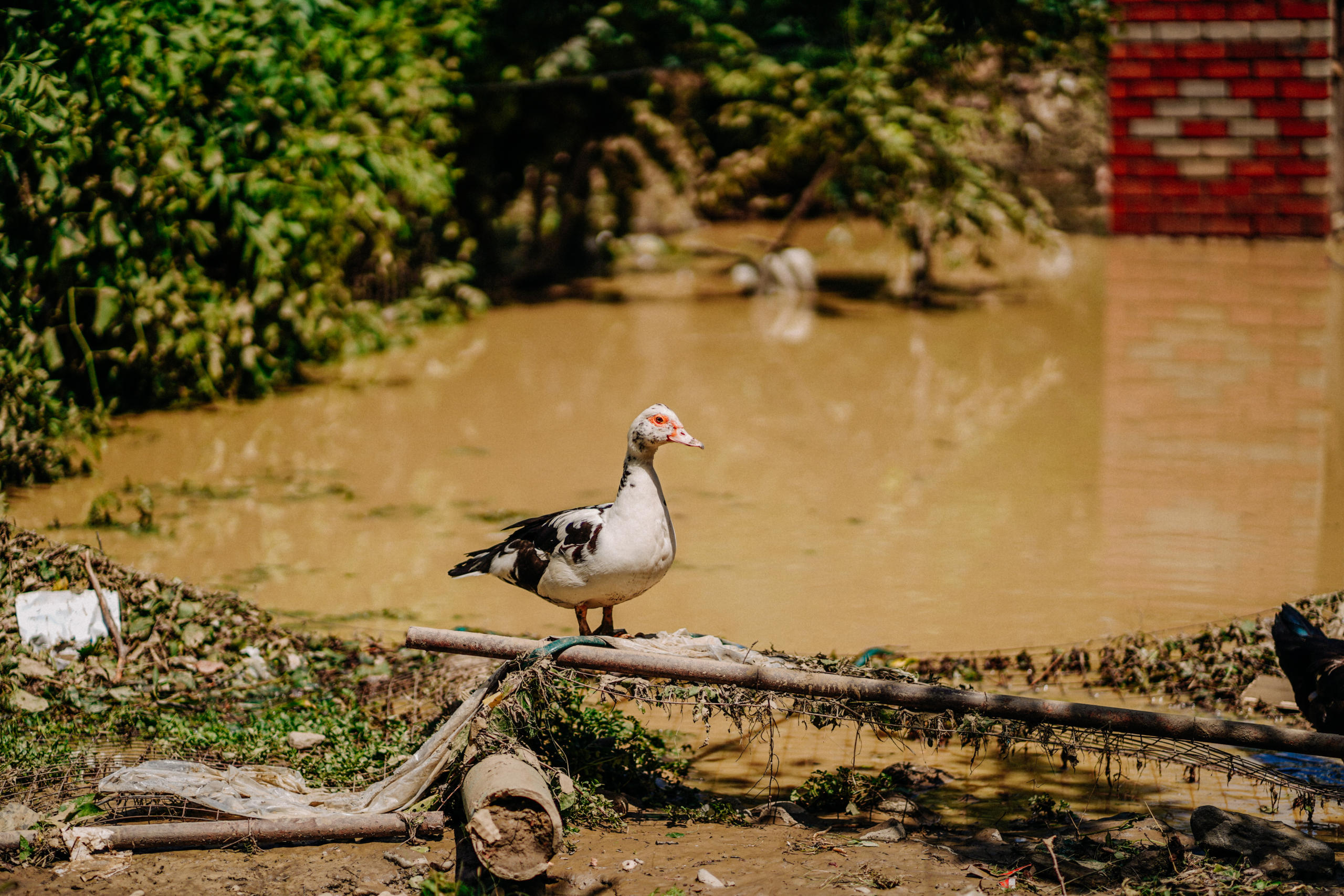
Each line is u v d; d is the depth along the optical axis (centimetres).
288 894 476
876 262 2078
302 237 1330
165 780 545
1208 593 852
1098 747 535
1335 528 973
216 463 1152
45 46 1106
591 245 2059
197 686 711
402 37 1567
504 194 1953
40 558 779
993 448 1198
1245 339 1541
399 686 721
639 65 1838
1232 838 510
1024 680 732
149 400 1334
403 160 1473
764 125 2009
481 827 481
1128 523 995
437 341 1627
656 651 565
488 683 555
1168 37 2059
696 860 508
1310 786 527
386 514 1025
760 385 1422
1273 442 1189
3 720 637
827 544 964
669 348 1584
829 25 1748
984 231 1694
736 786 625
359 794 554
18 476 1075
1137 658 743
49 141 1091
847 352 1553
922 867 501
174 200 1230
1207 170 2097
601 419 1302
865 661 642
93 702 670
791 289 1856
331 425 1279
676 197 2305
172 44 1199
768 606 843
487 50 1764
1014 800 600
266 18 1283
